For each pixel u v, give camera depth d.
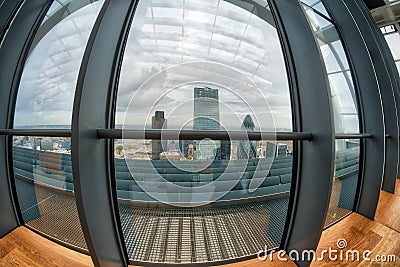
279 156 2.18
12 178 2.32
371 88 2.81
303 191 1.84
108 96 1.81
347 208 2.86
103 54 1.54
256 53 2.58
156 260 1.92
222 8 2.79
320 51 1.62
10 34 2.32
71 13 2.43
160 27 2.50
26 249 1.91
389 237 2.15
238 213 2.45
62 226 2.18
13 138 2.32
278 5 2.01
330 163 1.50
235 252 2.02
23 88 2.43
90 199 1.39
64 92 2.31
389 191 3.73
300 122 1.96
